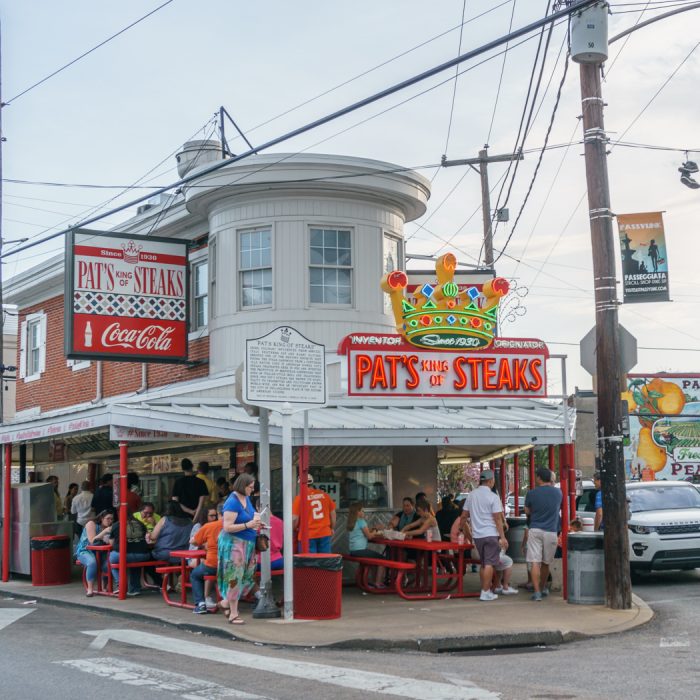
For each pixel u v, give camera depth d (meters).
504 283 14.94
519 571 18.56
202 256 20.70
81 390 25.31
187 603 14.30
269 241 19.12
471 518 14.29
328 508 14.64
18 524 18.81
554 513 13.98
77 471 26.09
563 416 15.48
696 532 16.66
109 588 15.54
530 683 8.51
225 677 8.77
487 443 14.50
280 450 18.30
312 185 18.94
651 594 15.42
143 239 19.69
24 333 28.80
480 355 14.71
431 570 15.66
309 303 18.89
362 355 14.33
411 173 19.75
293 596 12.38
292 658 10.02
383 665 9.59
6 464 19.02
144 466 22.88
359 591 15.70
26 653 10.20
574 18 13.39
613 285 13.30
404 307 14.48
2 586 17.75
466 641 10.77
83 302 18.88
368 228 19.47
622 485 13.07
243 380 12.24
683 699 7.75
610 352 13.16
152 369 22.12
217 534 13.05
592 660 9.77
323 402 12.77
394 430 14.15
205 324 20.50
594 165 13.39
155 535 15.16
